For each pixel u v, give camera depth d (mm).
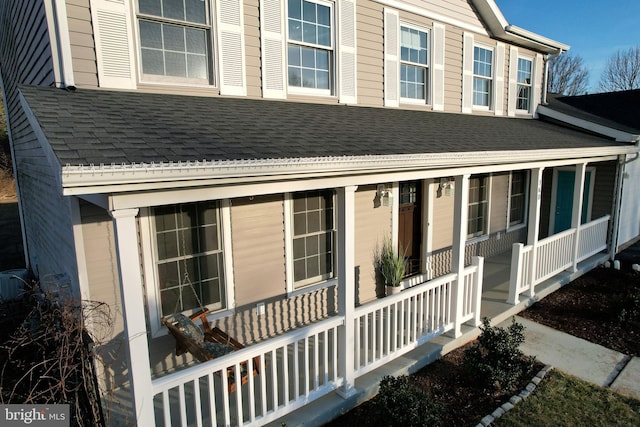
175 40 5504
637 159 10711
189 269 5145
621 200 10273
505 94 10781
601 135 10438
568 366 5426
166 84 5434
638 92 13445
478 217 9672
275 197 5766
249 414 4047
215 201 5246
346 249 4418
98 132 3469
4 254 13867
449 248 8859
